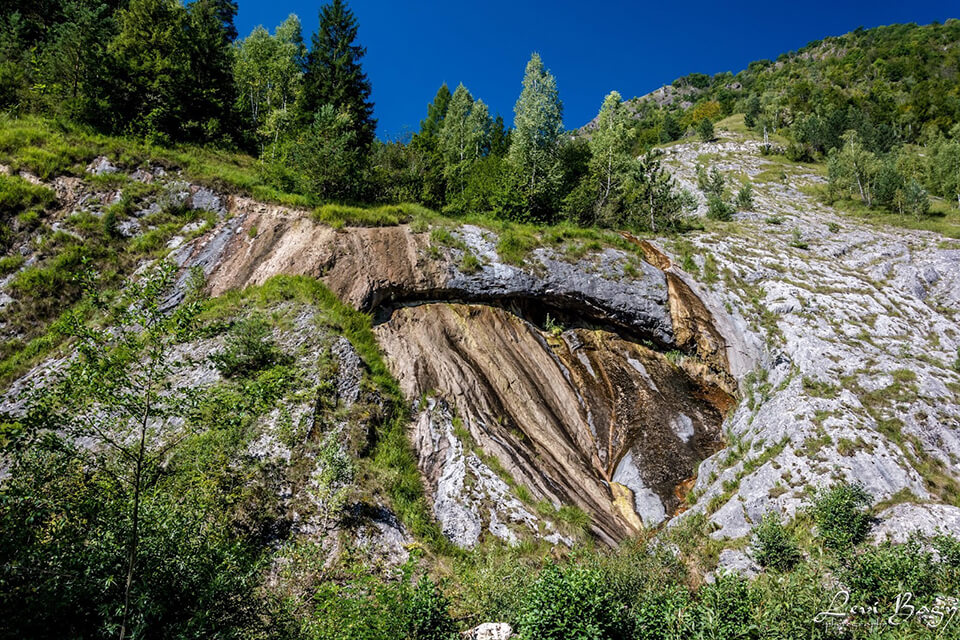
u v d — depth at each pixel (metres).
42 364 13.48
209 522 8.27
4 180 17.41
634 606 7.73
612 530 13.66
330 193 22.33
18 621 5.12
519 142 31.81
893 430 13.71
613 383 18.39
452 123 40.53
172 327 6.11
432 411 14.99
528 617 7.02
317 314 15.66
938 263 22.22
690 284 20.50
